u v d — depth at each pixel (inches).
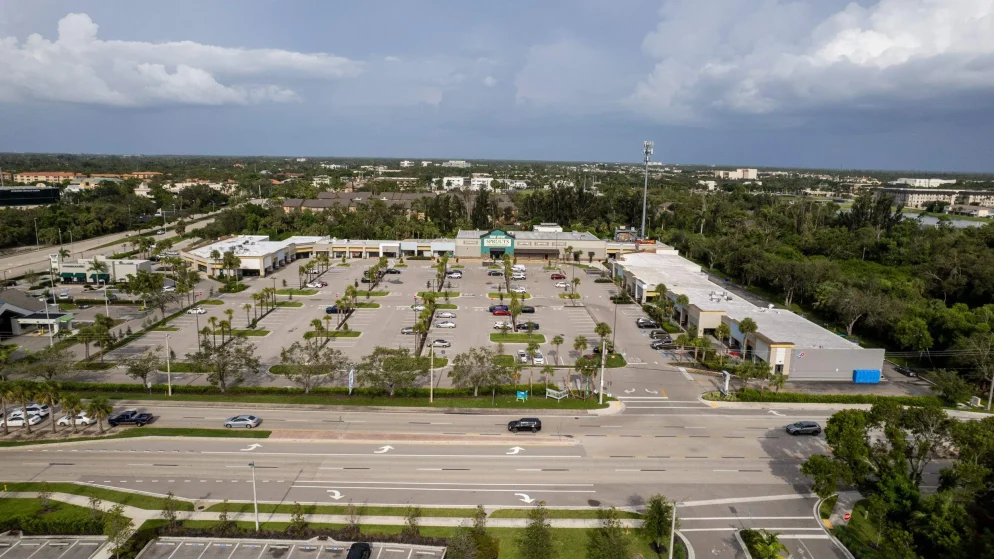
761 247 7091.5
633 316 5088.6
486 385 3270.2
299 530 2043.6
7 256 7209.6
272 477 2455.7
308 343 3784.5
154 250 7495.1
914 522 1995.6
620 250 7657.5
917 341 3964.1
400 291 5895.7
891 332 4343.0
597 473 2536.9
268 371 3673.7
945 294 5383.9
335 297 5590.6
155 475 2459.4
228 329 4264.3
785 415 3174.2
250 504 2255.2
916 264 6560.0
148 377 3548.2
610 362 3919.8
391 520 2158.0
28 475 2452.0
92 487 2364.7
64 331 4345.5
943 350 4040.4
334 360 3390.7
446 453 2684.5
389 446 2736.2
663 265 6387.8
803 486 2472.9
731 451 2758.4
